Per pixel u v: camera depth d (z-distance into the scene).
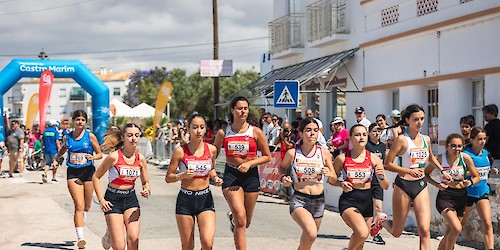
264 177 16.09
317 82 22.77
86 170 9.36
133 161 7.47
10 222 11.66
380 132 10.22
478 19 14.02
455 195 7.90
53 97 92.19
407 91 17.00
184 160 7.03
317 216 7.16
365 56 19.23
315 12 22.06
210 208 7.14
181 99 60.00
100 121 27.19
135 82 71.19
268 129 16.28
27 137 24.67
